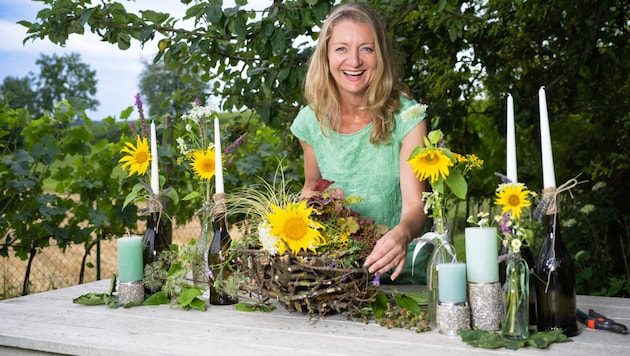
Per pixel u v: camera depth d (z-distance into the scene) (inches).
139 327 55.6
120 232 152.7
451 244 53.1
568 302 49.1
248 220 61.7
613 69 156.7
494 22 155.4
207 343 49.5
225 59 121.2
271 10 104.6
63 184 152.1
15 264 200.8
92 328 55.8
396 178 72.7
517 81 172.7
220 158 65.1
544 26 165.0
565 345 46.4
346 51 67.8
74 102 146.6
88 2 103.4
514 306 47.4
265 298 60.4
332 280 54.1
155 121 149.6
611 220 155.5
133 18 108.2
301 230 53.0
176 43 109.1
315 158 78.8
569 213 163.2
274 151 151.0
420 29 155.5
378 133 69.8
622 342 46.9
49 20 103.5
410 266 72.4
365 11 69.1
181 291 63.3
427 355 44.9
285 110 128.8
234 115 140.7
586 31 145.3
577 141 184.5
